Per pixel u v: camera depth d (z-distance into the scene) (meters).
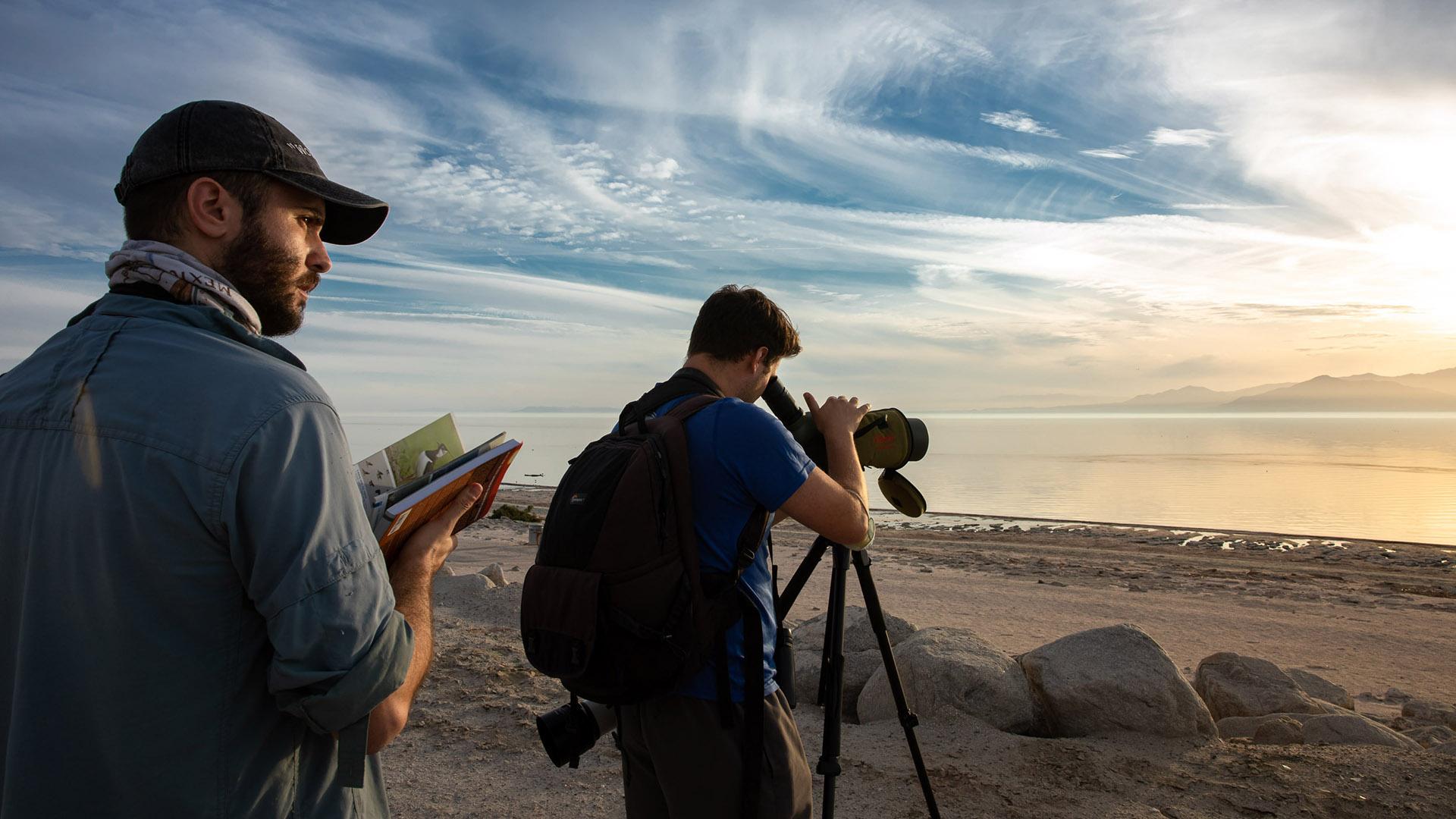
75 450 1.20
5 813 1.17
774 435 2.07
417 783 3.99
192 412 1.19
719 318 2.35
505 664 5.91
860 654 5.46
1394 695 7.41
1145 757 4.11
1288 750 4.19
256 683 1.24
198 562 1.18
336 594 1.22
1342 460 90.50
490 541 18.94
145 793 1.17
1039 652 5.02
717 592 2.01
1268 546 23.19
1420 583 15.47
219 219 1.34
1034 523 32.12
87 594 1.17
